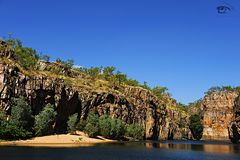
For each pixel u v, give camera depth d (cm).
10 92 12888
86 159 7500
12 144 10856
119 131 18250
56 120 15425
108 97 19912
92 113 17400
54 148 10069
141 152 10200
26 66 15162
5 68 12888
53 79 15325
